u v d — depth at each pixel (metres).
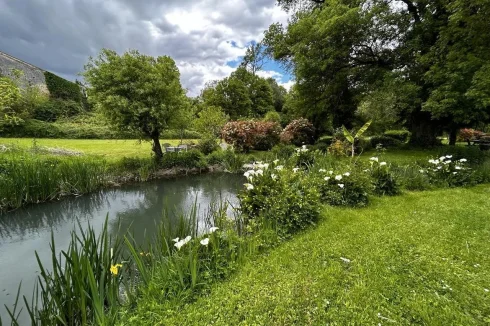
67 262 2.45
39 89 27.14
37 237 5.34
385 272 2.95
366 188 5.71
